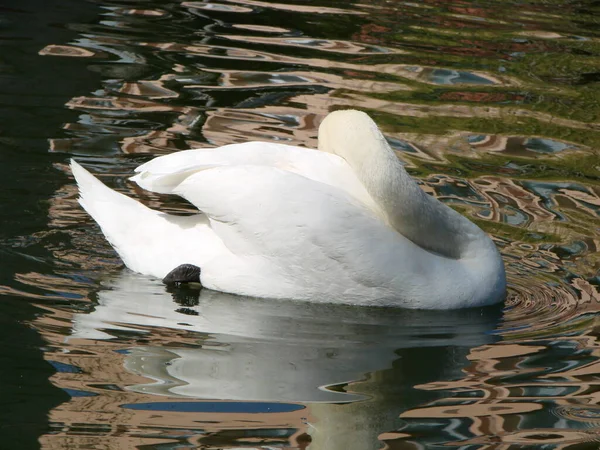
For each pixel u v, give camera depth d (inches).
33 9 846.5
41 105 650.8
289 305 451.8
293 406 353.7
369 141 452.4
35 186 547.8
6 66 708.0
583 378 383.2
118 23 834.2
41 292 440.1
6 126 616.7
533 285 478.6
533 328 434.6
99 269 470.3
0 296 431.5
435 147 639.8
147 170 460.4
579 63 820.0
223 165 460.1
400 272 447.2
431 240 460.4
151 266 464.8
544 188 588.4
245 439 327.6
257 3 936.9
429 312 450.6
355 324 434.6
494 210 555.8
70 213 525.0
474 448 328.8
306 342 412.8
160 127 633.6
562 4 1024.2
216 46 796.0
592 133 677.9
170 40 802.2
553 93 750.5
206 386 366.0
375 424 343.6
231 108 673.0
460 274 454.9
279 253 449.4
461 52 831.1
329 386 372.5
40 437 323.3
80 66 723.4
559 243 520.7
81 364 377.1
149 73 724.0
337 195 452.1
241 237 454.0
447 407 358.6
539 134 670.5
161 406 347.9
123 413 341.4
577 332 427.5
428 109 701.9
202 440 325.7
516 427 343.9
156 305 439.5
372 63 785.6
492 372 389.4
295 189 449.7
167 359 386.9
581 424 346.9
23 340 393.7
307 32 854.5
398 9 957.8
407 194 447.8
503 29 909.2
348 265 445.7
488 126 680.4
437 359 401.4
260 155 471.5
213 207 455.2
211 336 412.2
